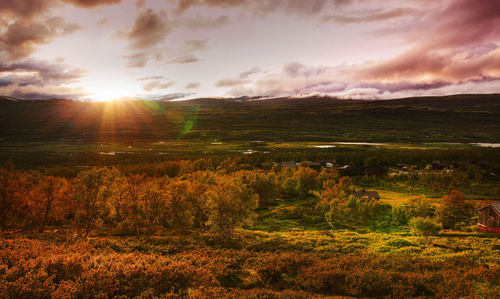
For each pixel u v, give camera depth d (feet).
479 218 214.28
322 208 287.07
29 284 61.31
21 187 201.77
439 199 345.31
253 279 90.38
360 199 276.82
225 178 334.03
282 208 327.26
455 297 78.28
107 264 80.79
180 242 148.36
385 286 84.89
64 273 73.10
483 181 467.11
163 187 226.17
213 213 195.31
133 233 187.73
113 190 195.62
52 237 152.46
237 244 160.97
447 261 116.67
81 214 181.98
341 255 136.46
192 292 69.56
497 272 93.09
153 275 76.23
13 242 114.21
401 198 358.84
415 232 180.75
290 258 111.14
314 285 84.53
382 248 154.51
